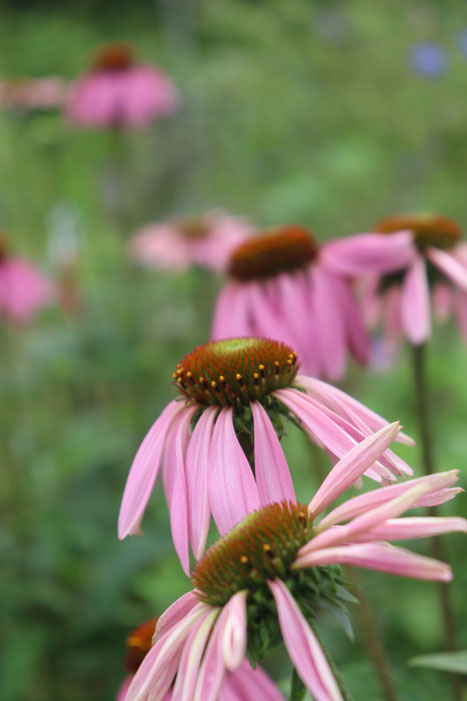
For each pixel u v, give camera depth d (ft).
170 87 4.93
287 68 5.47
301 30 5.54
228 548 1.81
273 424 1.94
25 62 8.09
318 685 1.69
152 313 4.57
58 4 9.01
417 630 2.81
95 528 3.46
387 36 5.21
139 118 4.74
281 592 1.77
